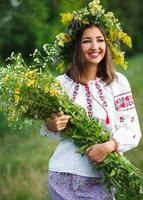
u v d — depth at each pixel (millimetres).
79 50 5852
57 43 6000
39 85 5625
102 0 28484
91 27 5855
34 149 11977
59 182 5785
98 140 5664
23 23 25703
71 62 5957
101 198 5746
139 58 28703
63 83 5875
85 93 5789
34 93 5633
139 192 5602
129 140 5680
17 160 10766
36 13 25672
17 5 25766
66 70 5980
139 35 32500
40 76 5652
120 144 5637
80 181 5711
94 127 5684
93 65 5836
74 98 5785
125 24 32219
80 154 5711
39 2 25484
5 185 8953
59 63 6090
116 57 6105
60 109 5648
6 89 5660
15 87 5621
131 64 25391
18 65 5730
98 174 5730
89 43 5824
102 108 5742
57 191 5773
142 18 33156
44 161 10570
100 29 5863
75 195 5738
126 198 5727
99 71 5875
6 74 5688
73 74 5859
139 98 16438
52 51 5957
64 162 5742
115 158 5633
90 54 5805
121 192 5715
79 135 5684
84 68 5844
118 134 5668
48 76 5652
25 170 9953
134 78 20406
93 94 5781
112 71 5859
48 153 11414
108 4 32156
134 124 5789
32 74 5621
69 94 5805
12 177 9484
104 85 5816
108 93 5801
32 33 25703
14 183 8945
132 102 5852
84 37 5840
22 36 25812
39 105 5656
